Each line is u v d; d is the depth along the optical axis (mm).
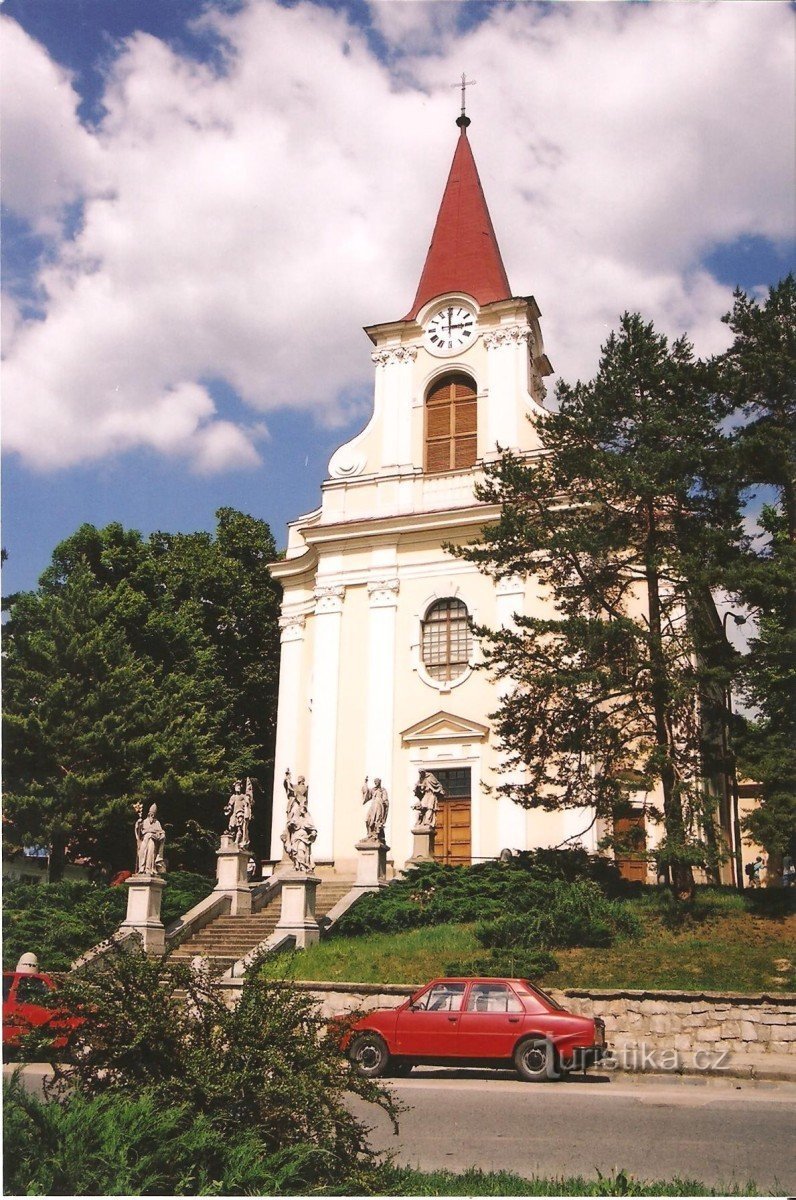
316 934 22406
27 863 31078
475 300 35594
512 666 24922
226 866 26734
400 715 32625
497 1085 13953
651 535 24047
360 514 35188
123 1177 5961
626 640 23109
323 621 34438
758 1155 9500
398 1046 14758
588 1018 14633
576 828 29547
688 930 20750
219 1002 8078
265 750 43219
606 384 24156
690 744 23250
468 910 22703
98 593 34000
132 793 31375
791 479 23016
